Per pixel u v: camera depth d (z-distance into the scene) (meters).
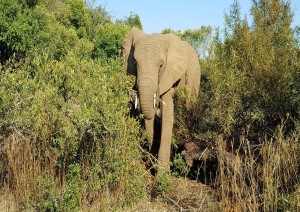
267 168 4.84
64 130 5.53
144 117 6.44
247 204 4.80
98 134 5.41
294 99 6.46
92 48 21.77
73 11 32.06
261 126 6.56
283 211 4.64
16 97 5.45
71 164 5.30
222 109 6.78
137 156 5.91
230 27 8.43
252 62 7.03
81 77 5.56
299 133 5.44
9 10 15.66
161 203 5.82
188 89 7.68
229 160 5.67
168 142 7.03
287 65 6.68
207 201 5.53
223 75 7.06
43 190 5.22
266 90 6.62
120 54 7.49
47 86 5.52
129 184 5.57
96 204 5.34
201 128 7.30
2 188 5.66
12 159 5.54
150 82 6.43
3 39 15.66
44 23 16.97
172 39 7.44
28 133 5.59
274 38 7.94
